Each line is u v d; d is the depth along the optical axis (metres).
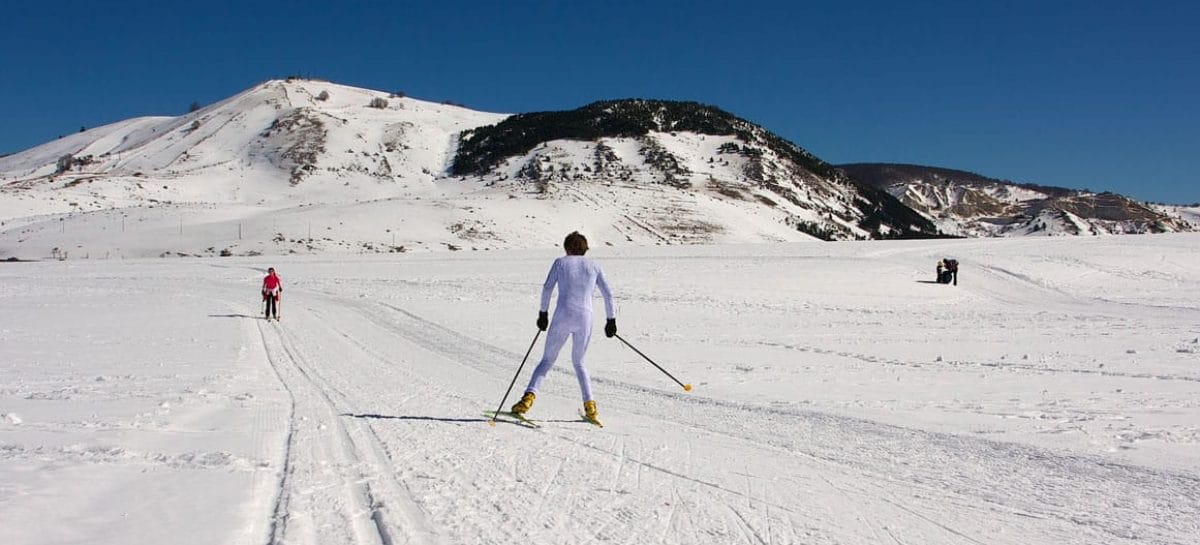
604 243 93.81
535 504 5.10
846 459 6.64
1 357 14.04
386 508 4.83
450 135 199.50
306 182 154.38
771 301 32.41
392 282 40.28
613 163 167.50
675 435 7.62
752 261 47.97
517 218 95.75
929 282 40.22
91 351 15.09
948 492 5.61
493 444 6.98
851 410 9.26
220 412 8.40
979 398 10.31
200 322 21.70
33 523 4.10
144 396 9.41
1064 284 41.59
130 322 21.59
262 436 7.03
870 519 4.95
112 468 5.50
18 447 6.18
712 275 41.25
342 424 7.85
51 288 37.16
